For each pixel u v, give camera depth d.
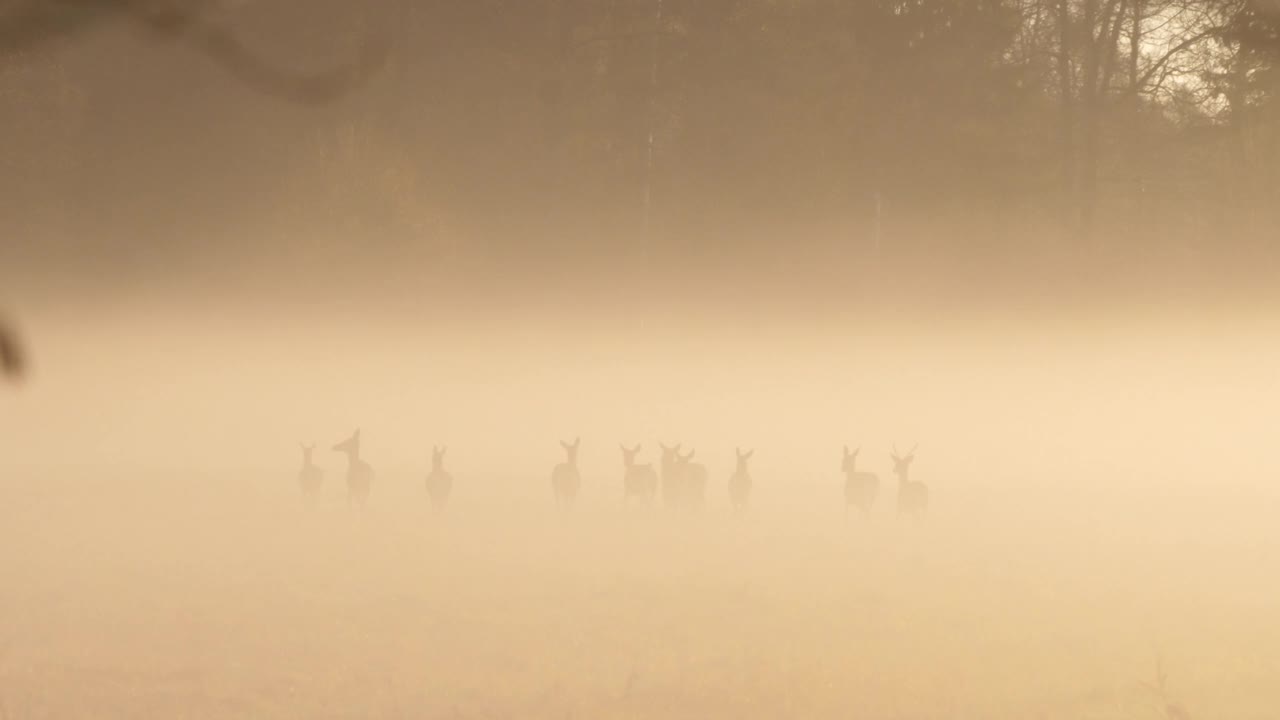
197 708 37.28
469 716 36.53
